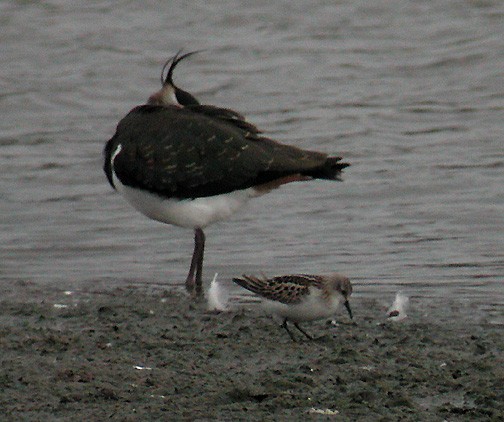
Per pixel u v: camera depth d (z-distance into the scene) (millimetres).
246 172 13820
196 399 9344
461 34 30234
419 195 19719
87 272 15539
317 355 10883
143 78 27953
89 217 18703
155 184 13961
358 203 19344
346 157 22062
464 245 16766
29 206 19344
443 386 9773
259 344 11289
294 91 26609
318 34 31078
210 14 32969
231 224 18125
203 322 12273
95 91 27031
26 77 27859
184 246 17016
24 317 12562
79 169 21641
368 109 25062
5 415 8930
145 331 11789
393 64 28406
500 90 26203
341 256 16219
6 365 10266
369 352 10969
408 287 14484
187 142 13922
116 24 32281
